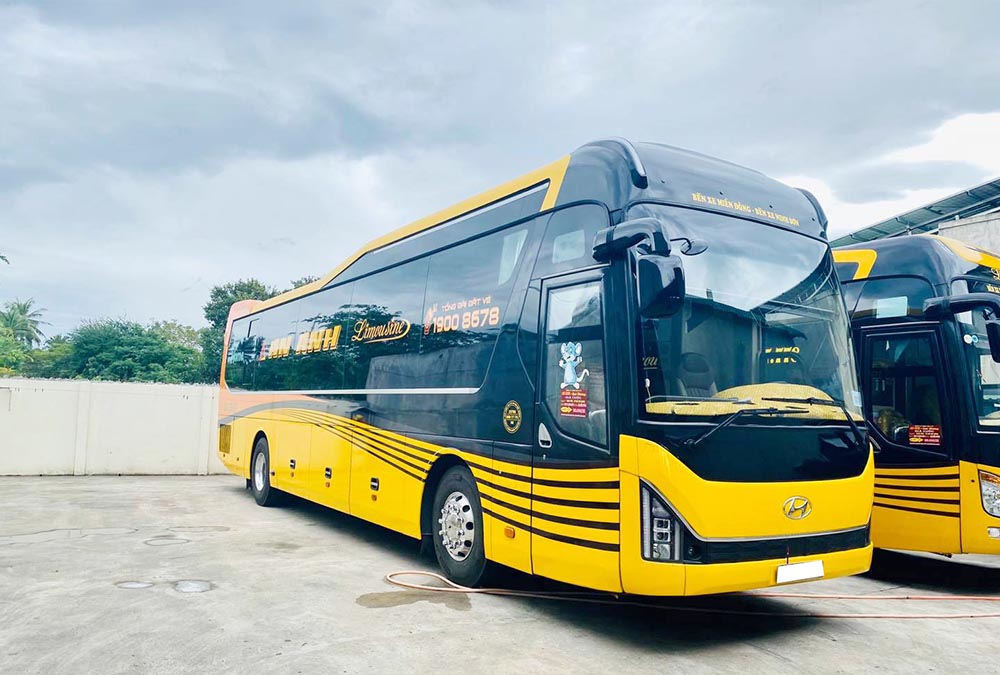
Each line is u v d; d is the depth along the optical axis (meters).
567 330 5.71
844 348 6.04
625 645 5.21
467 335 7.01
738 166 6.41
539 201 6.46
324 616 5.65
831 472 5.46
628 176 5.56
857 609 6.48
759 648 5.24
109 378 42.88
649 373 5.03
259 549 8.35
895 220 23.20
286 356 11.62
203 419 18.00
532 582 6.86
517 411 6.12
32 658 4.64
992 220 16.92
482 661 4.76
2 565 7.22
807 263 6.07
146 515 10.80
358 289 9.50
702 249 5.42
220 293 55.09
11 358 49.94
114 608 5.75
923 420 7.56
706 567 4.81
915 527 7.50
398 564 7.75
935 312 7.46
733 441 5.05
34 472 16.19
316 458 10.03
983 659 5.16
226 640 5.03
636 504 4.91
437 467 7.32
